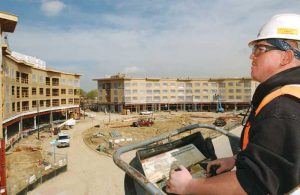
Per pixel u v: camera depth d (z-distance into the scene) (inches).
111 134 2127.2
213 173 95.2
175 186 65.1
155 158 106.2
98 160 1430.9
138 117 3255.4
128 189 87.4
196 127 139.9
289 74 64.8
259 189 52.9
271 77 67.1
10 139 1689.2
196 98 3983.8
